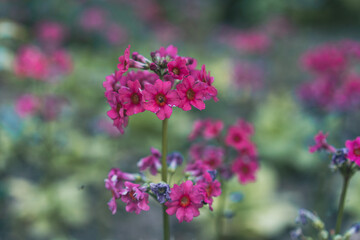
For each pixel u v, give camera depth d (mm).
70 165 1053
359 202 948
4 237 884
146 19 2328
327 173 1026
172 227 970
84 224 953
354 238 792
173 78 526
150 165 573
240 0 3160
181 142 1274
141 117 1290
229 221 908
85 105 1470
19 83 1538
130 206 526
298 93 1063
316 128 1122
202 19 2283
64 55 1020
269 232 899
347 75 1032
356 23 3043
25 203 947
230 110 1558
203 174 555
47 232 901
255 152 665
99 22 1985
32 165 1104
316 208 970
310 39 2588
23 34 1198
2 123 932
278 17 2059
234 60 1882
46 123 991
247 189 955
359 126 1316
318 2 2729
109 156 1095
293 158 1178
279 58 2057
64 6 2184
